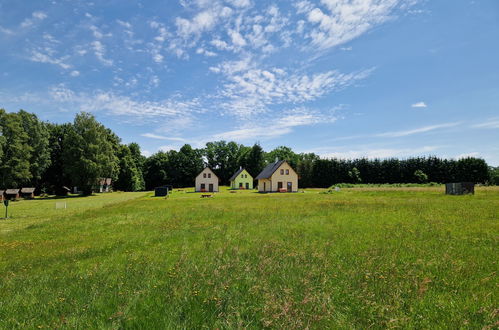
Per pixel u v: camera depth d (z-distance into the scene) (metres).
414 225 11.93
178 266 6.96
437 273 6.02
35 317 4.61
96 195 66.75
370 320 4.10
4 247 10.97
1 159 54.03
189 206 25.19
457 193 30.08
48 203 40.94
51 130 74.31
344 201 25.59
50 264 8.09
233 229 12.47
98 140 65.62
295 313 4.21
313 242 9.22
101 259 8.34
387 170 80.56
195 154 108.56
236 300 4.84
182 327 4.04
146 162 103.31
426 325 3.95
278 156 109.38
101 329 4.08
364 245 8.66
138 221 16.64
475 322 3.96
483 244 8.45
